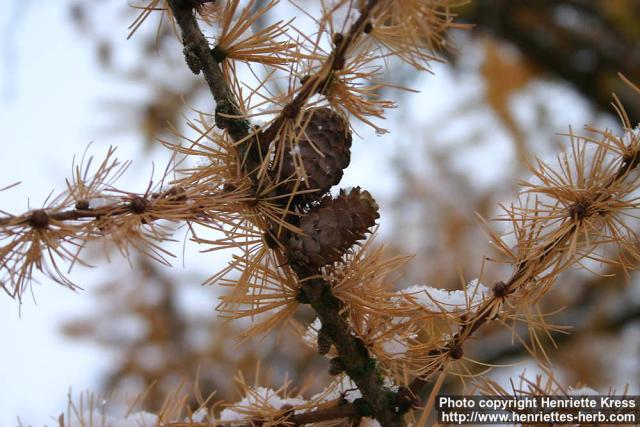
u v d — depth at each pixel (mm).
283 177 659
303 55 643
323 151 657
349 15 632
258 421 679
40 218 623
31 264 625
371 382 677
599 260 663
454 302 683
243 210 658
